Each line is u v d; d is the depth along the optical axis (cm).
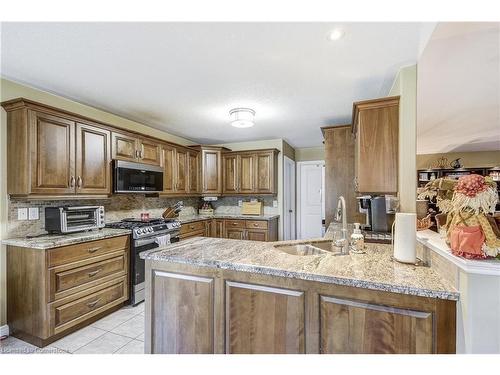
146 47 178
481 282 104
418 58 186
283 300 133
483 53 146
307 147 571
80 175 258
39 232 249
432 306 110
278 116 340
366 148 213
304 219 574
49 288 211
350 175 348
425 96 179
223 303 146
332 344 124
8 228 227
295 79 229
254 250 173
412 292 110
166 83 238
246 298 141
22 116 218
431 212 168
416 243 147
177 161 409
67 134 247
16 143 221
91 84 241
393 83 232
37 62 199
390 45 173
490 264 102
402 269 133
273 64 202
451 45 155
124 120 349
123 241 279
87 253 241
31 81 233
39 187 224
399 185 201
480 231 107
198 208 520
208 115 337
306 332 129
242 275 142
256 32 161
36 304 211
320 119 352
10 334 222
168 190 388
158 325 162
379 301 117
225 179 482
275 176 472
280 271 131
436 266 132
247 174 468
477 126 149
